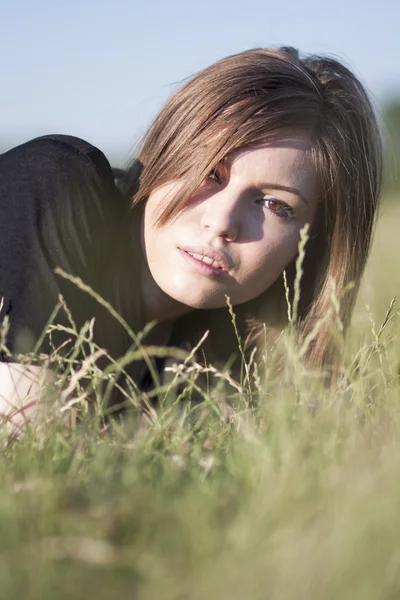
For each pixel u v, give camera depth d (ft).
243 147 8.27
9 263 7.95
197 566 4.03
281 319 10.21
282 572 3.83
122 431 6.50
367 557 4.00
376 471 4.86
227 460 5.63
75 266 8.26
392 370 7.83
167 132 8.46
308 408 6.66
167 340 10.21
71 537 4.34
